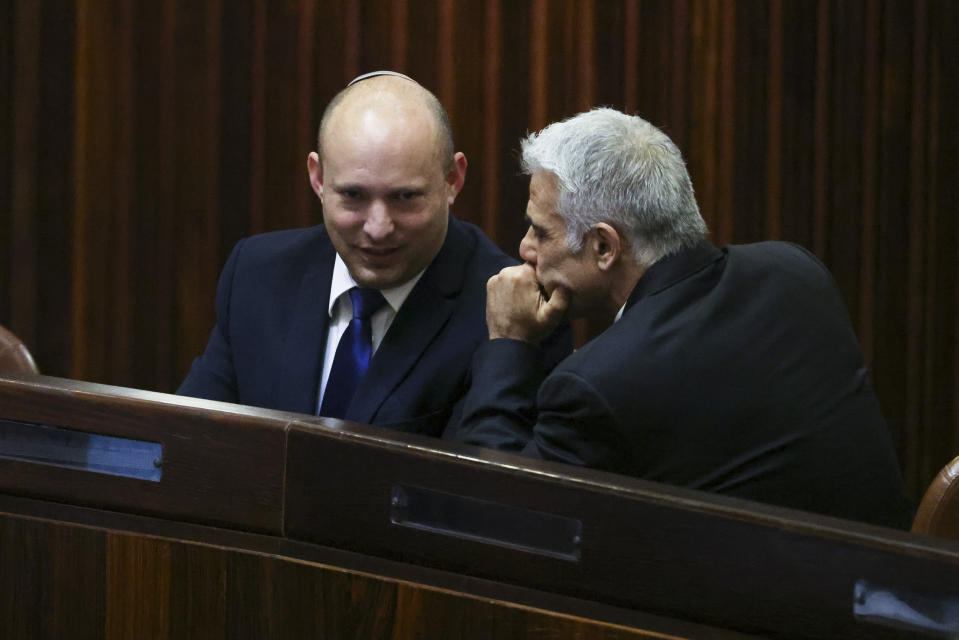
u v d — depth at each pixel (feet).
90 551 14.19
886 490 18.25
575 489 12.53
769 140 42.83
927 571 11.12
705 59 42.04
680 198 18.69
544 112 40.98
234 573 13.65
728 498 12.57
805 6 42.73
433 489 13.16
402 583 13.00
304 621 13.39
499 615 12.61
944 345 44.83
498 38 40.47
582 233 18.88
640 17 41.50
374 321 21.74
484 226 40.96
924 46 43.70
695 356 17.31
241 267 23.20
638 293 18.56
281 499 13.82
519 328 20.20
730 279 18.45
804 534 11.65
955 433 45.06
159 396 14.70
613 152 18.49
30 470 14.65
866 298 44.09
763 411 17.35
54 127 38.47
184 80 39.01
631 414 16.80
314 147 39.70
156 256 39.37
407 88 20.67
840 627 11.52
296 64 39.50
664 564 12.21
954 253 44.60
